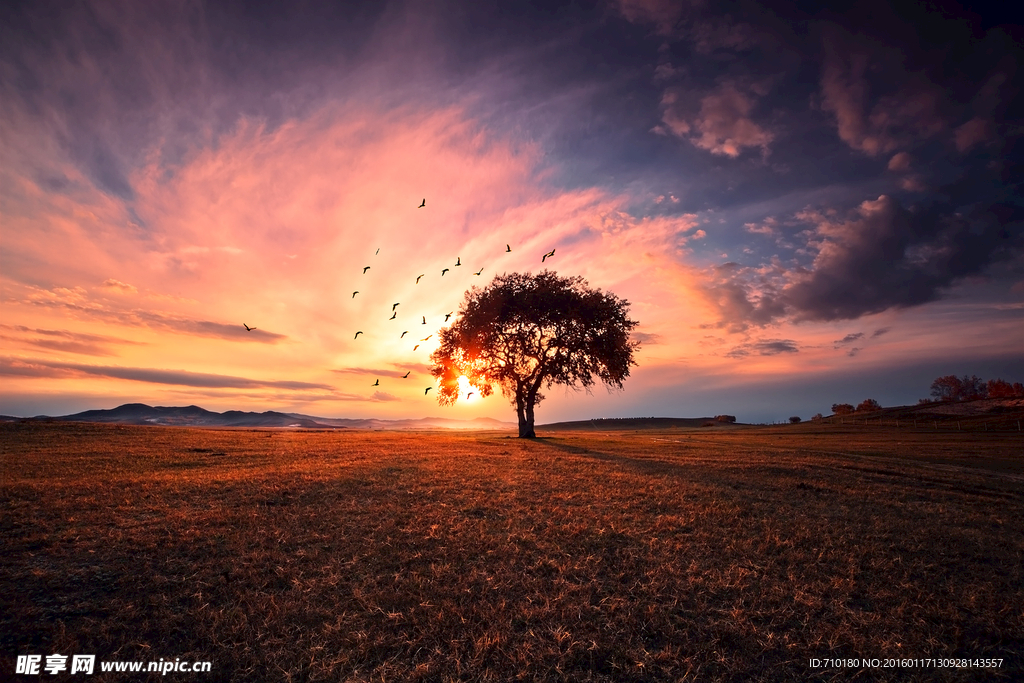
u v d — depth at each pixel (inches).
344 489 585.6
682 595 309.0
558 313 1621.6
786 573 350.3
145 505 481.1
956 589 333.4
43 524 404.2
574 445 1325.0
